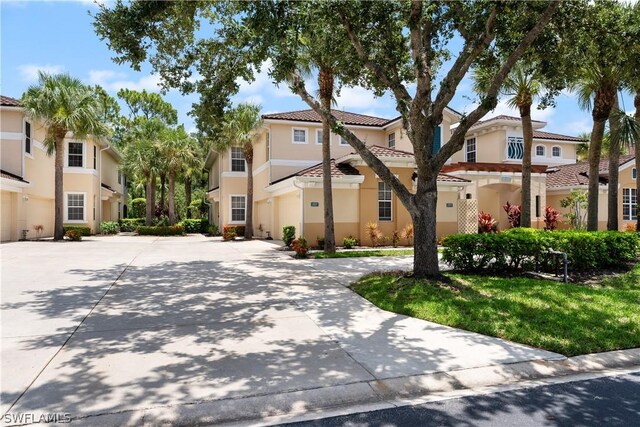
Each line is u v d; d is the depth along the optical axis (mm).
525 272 10250
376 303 7672
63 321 6414
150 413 3652
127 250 17312
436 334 5949
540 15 9172
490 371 4723
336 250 16719
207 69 11016
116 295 8273
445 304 7180
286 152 22875
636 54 10305
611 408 3947
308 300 7965
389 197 19156
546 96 11641
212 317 6730
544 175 22000
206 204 42719
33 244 19719
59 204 22000
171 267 12148
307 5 8562
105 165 33000
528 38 8125
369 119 25266
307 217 17969
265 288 9070
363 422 3670
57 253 15695
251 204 24609
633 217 23734
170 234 30344
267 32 8297
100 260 13664
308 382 4332
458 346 5453
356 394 4156
